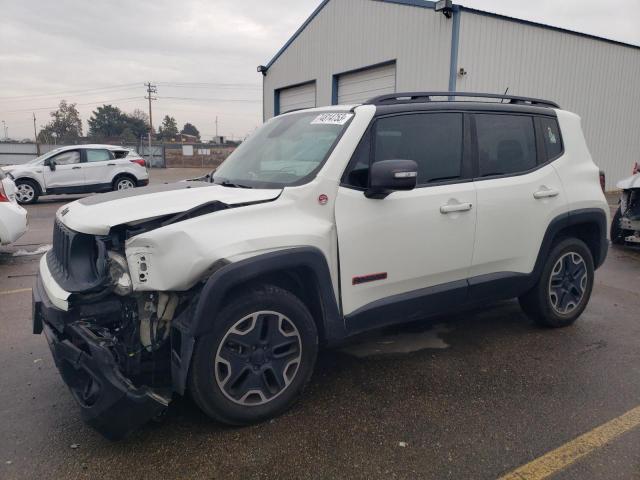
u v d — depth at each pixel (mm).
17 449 2738
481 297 3918
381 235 3268
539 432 2904
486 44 13000
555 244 4371
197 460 2645
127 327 2779
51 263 3184
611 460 2648
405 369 3713
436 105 3682
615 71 16188
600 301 5379
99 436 2859
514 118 4098
